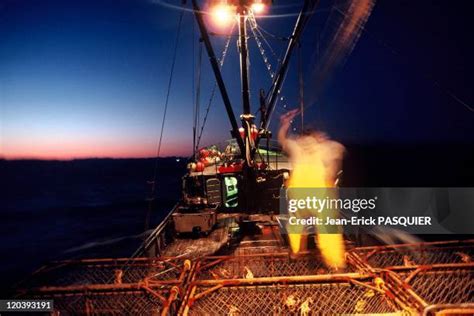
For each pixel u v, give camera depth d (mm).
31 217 48062
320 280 4457
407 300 3758
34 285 5102
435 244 5902
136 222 43188
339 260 6125
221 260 5758
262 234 11422
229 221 13625
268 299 4789
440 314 2928
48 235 37312
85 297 4453
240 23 10336
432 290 4805
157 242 11250
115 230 38781
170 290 4238
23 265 27344
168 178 115938
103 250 30656
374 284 4414
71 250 31031
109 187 89062
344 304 4609
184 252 10523
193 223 11945
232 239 11094
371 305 4598
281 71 10336
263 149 16719
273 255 5969
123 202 60781
